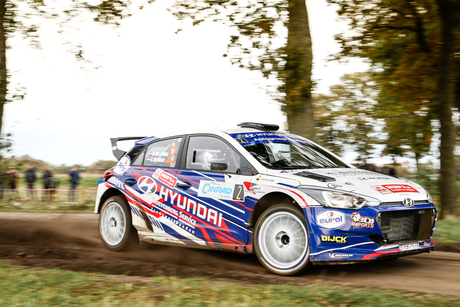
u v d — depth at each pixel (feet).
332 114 55.16
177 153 20.08
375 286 14.12
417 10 39.78
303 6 28.66
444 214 34.19
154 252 20.47
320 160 19.15
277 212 16.24
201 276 15.43
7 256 20.06
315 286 13.21
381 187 16.11
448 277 15.65
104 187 22.13
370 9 39.29
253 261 18.48
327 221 15.19
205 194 18.22
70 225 29.60
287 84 28.27
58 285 13.48
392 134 49.14
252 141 18.78
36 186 53.88
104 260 18.80
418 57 42.70
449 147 34.60
